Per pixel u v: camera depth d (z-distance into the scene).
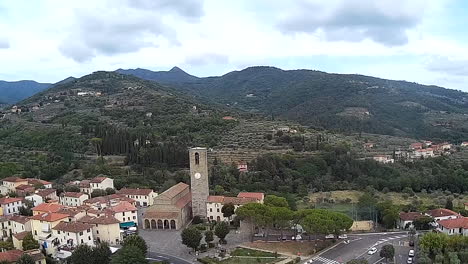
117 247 143.00
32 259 117.94
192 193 181.38
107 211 165.88
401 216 175.00
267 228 162.50
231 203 174.25
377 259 133.62
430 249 136.62
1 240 148.00
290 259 134.25
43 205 167.75
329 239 154.12
